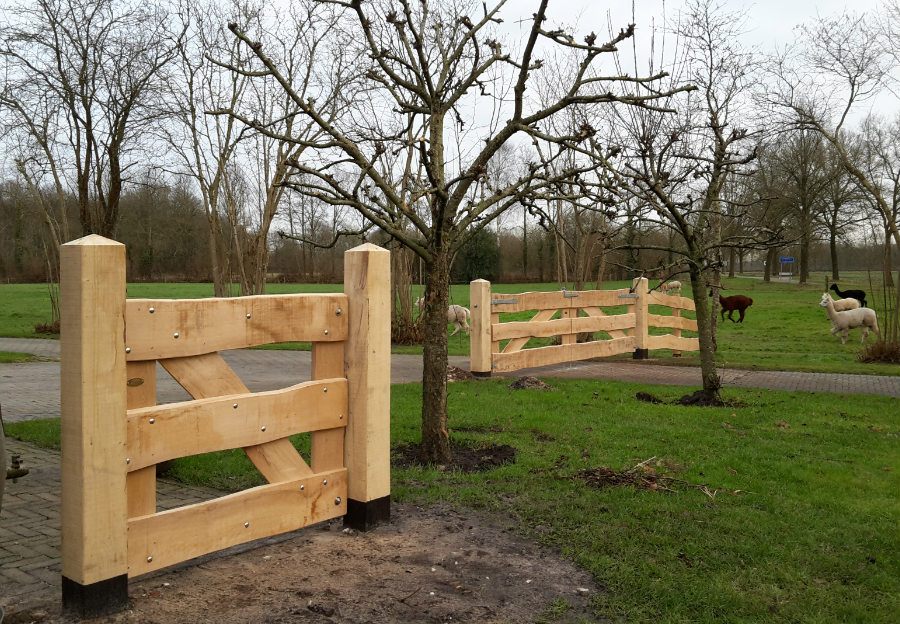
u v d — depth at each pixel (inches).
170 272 1846.7
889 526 165.3
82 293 106.0
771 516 171.2
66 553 111.6
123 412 112.2
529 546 150.4
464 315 719.7
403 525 162.1
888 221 576.7
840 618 120.7
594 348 492.1
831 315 701.3
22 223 1585.9
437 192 198.7
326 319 151.9
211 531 128.0
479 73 218.1
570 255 717.3
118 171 642.8
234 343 133.0
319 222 1171.9
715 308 500.1
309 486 148.6
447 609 119.4
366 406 154.8
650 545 150.6
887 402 342.3
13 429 265.6
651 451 233.5
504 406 311.4
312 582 129.3
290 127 541.6
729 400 338.3
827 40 622.2
